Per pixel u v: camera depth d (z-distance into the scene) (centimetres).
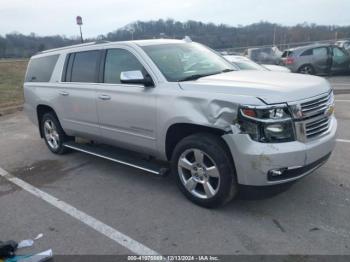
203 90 380
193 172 404
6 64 2644
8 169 591
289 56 1725
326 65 1636
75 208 429
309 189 431
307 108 356
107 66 499
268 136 341
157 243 344
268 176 347
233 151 354
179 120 393
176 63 457
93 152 543
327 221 361
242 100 346
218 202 386
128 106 455
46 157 644
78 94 540
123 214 405
